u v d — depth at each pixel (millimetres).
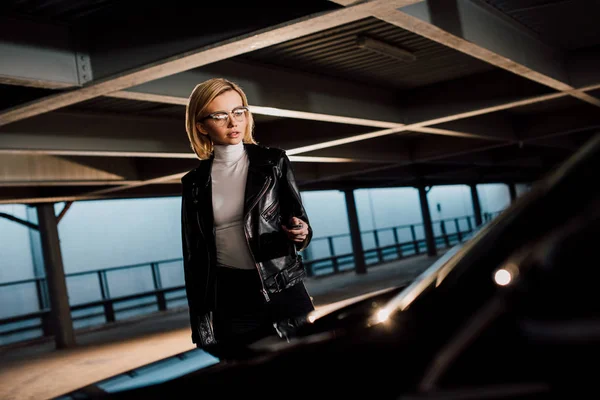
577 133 16797
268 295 2400
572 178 1216
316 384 1264
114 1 4402
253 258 2418
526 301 1095
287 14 4012
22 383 9195
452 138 13570
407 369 1146
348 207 22125
